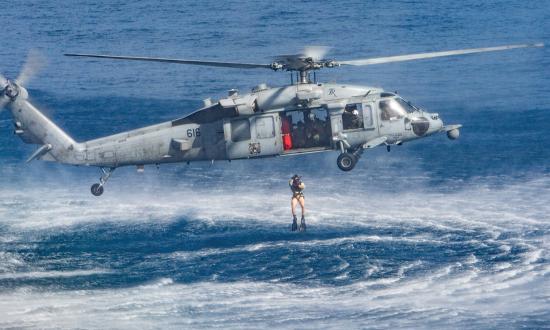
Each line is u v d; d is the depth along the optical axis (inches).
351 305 3567.9
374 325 3373.5
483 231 4377.5
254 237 4392.2
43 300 3681.1
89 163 4461.1
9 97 4429.1
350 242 4261.8
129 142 4436.5
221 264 4057.6
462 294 3634.4
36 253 4264.3
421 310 3489.2
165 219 4717.0
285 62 4222.4
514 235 4301.2
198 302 3629.4
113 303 3634.4
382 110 4365.2
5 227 4640.8
